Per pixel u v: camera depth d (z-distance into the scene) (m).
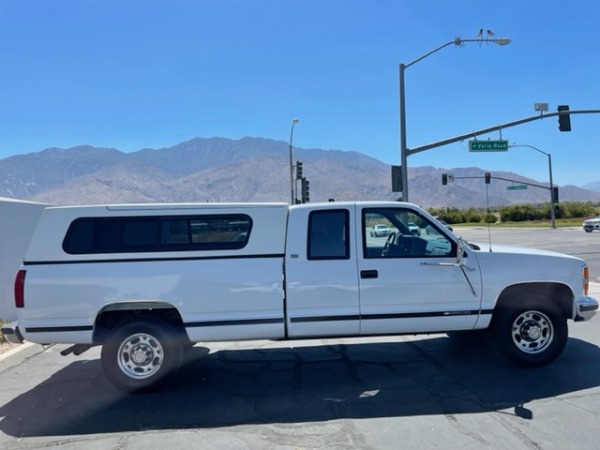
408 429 4.69
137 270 5.80
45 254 5.81
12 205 9.59
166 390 5.97
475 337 7.77
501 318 6.24
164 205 5.99
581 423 4.69
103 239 5.88
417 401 5.38
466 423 4.78
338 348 7.57
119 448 4.50
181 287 5.81
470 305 6.12
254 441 4.55
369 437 4.55
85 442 4.65
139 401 5.65
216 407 5.40
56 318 5.76
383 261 6.03
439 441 4.42
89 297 5.75
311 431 4.73
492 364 6.54
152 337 5.82
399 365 6.64
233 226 5.99
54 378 6.62
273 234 5.98
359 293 5.97
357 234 6.04
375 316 6.00
